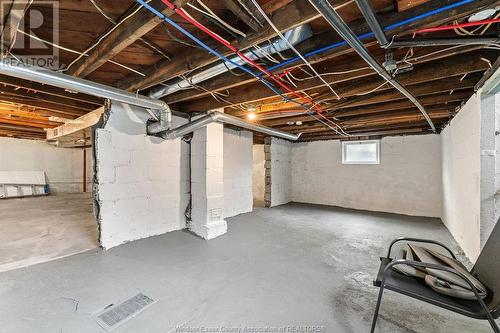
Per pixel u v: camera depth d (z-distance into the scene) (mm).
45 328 1514
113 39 1536
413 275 1537
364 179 5688
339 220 4496
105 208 2826
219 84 2373
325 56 1704
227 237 3371
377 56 1908
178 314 1663
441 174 4652
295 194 6793
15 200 6449
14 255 2635
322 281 2145
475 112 2436
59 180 7816
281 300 1843
